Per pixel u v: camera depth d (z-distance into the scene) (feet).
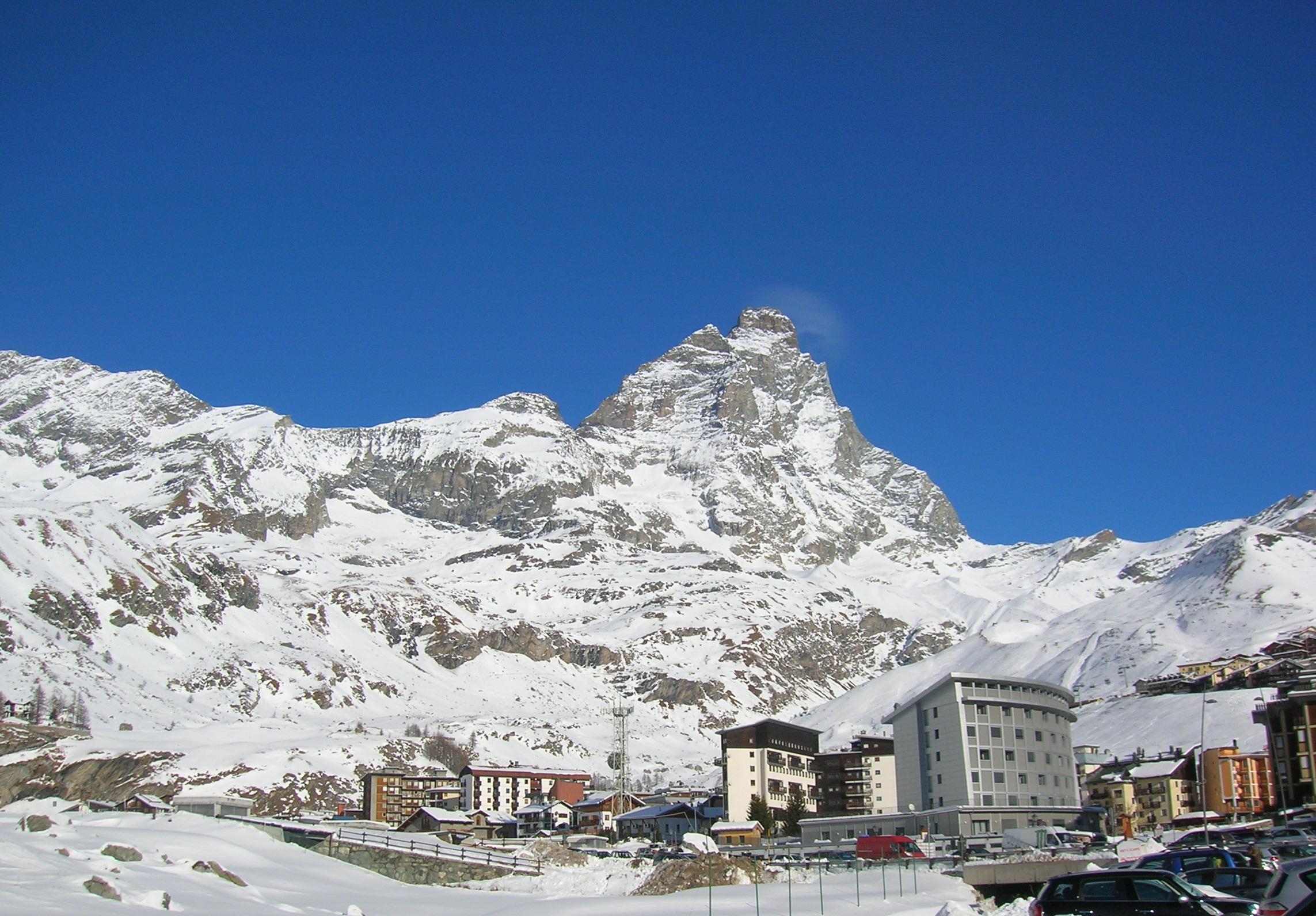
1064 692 570.05
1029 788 529.86
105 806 490.49
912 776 546.67
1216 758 636.89
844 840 473.67
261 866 349.82
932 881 301.84
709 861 263.29
